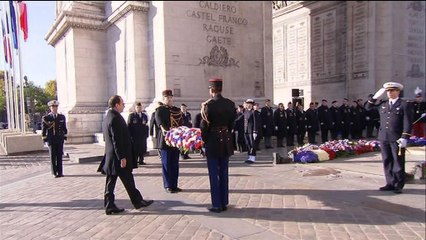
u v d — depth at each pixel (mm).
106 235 4410
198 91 15711
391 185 6887
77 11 17109
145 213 5344
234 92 16953
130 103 15672
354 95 20844
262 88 18078
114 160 5270
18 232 4383
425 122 12734
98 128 16703
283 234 4539
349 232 4680
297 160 10125
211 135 5465
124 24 16344
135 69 15680
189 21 15523
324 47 22703
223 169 5539
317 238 4441
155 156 11531
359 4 20562
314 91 23375
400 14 20391
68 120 15852
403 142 6660
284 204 5891
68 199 6016
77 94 16891
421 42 21281
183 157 10883
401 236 4586
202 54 15875
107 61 17922
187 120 11930
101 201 5973
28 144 8359
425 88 21344
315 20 23219
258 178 7941
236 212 5426
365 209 5703
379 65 19984
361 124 16781
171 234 4473
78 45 17016
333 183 7465
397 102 6977
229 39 16844
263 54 18125
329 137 17141
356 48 20797
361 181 7684
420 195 6590
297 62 24594
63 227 4645
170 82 14914
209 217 5168
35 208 5344
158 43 15227
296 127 14719
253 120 10156
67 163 10430
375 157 10812
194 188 7004
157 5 15211
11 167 6059
